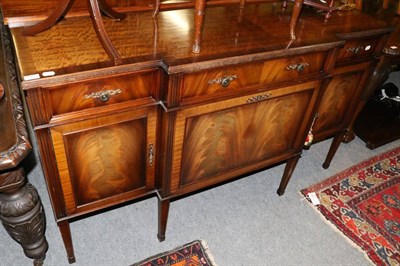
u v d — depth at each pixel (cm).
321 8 139
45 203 153
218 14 132
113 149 108
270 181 179
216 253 140
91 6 92
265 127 132
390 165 198
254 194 170
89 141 102
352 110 170
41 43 98
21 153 85
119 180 117
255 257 141
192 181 129
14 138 87
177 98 101
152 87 102
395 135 216
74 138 99
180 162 118
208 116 113
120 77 95
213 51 103
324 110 158
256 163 143
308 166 192
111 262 133
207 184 135
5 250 133
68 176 105
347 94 160
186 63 95
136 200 159
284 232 153
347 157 201
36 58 90
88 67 89
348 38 132
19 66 86
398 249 151
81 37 103
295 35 121
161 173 120
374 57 154
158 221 140
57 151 98
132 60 94
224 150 127
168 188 123
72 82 88
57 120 92
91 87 92
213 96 109
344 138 210
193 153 120
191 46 105
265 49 108
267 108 126
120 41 104
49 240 138
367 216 165
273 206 165
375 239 154
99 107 97
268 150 142
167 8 130
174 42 106
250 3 147
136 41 105
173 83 97
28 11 110
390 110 238
